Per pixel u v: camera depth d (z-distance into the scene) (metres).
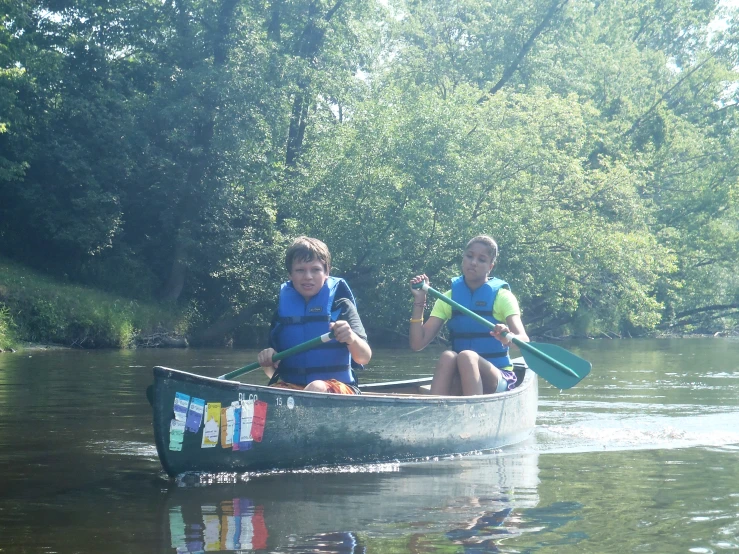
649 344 21.12
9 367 10.48
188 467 3.77
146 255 20.78
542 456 4.53
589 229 19.52
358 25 22.02
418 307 5.42
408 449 4.38
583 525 3.02
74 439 4.95
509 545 2.77
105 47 19.98
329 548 2.73
